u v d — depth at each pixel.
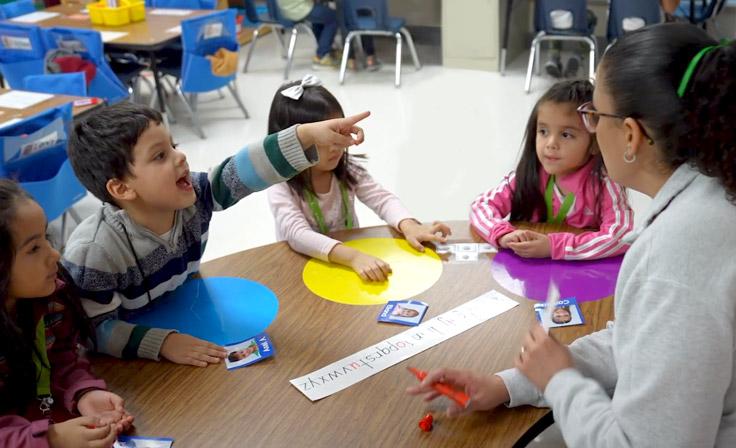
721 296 0.84
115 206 1.47
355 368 1.30
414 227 1.79
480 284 1.56
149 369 1.34
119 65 4.88
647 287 0.89
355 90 5.49
